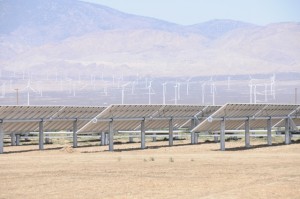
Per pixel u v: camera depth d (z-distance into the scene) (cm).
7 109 7962
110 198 4288
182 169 5812
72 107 8788
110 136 8188
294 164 6206
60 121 9056
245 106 8238
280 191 4506
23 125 8731
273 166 6034
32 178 5266
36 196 4397
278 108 8862
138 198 4278
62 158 6975
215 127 8531
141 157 7038
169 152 7838
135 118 8444
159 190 4597
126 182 5006
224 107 7962
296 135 9831
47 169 5878
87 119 9106
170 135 9075
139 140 10625
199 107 9425
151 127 9156
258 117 8612
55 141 10531
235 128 8894
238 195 4353
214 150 8044
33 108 8269
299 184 4847
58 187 4772
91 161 6588
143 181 5050
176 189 4638
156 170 5750
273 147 8419
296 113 9244
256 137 10556
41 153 7850
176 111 9081
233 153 7556
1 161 6662
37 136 10981
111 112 8162
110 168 5919
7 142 10462
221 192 4484
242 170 5725
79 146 9131
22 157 7162
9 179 5212
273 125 9331
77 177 5306
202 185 4825
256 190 4553
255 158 6825
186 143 9662
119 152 7919
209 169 5806
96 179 5184
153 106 8606
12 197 4366
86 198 4303
